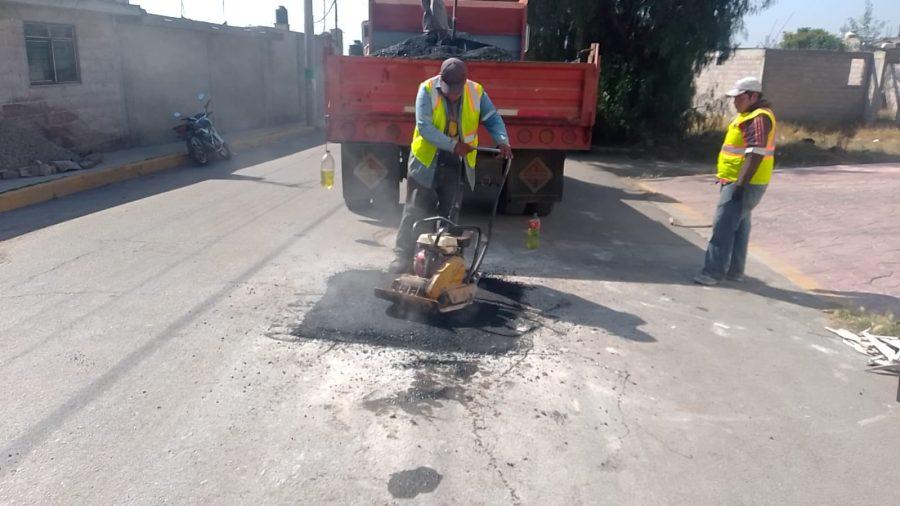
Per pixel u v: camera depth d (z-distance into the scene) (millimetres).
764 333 5215
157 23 14008
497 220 8672
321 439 3582
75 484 3168
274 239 7273
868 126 22250
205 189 10211
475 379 4277
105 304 5312
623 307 5660
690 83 16688
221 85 17344
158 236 7316
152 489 3150
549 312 5457
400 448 3529
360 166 8133
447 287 5156
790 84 23422
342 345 4668
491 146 7824
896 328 5223
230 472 3293
